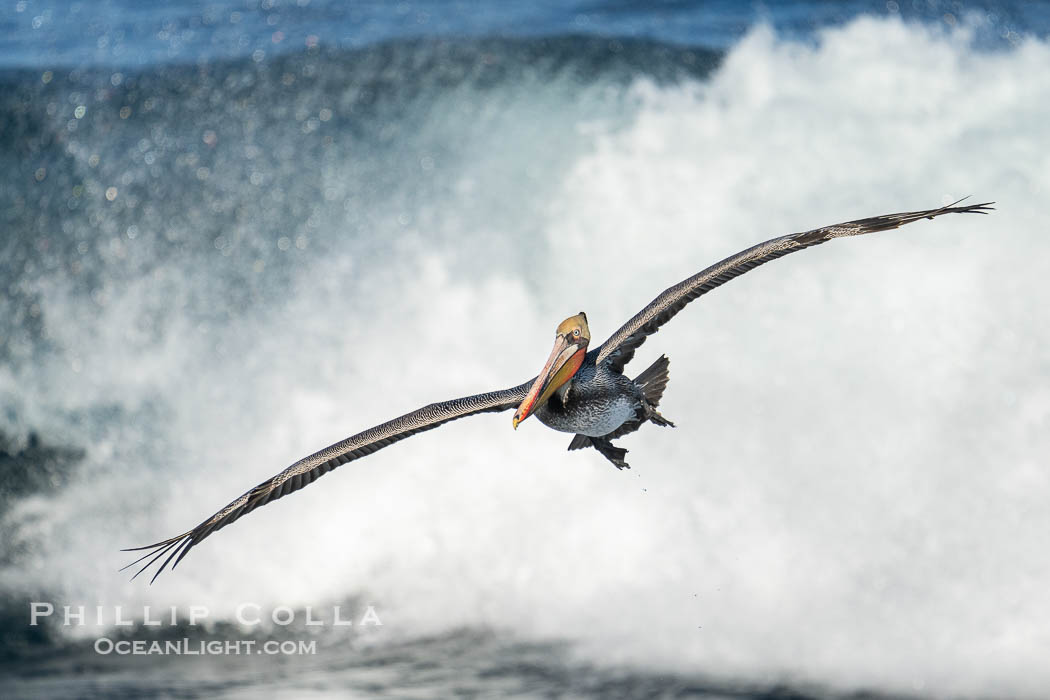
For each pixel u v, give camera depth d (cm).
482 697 1255
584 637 1374
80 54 2230
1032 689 1260
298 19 2369
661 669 1304
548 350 1745
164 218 1936
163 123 2038
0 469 1670
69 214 1952
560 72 1986
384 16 2345
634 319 741
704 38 2117
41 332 1875
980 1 2058
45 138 2023
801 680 1283
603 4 2384
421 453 1552
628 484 1505
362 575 1488
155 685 1295
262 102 2045
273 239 1902
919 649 1323
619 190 1822
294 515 1527
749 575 1430
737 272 703
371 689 1282
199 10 2462
